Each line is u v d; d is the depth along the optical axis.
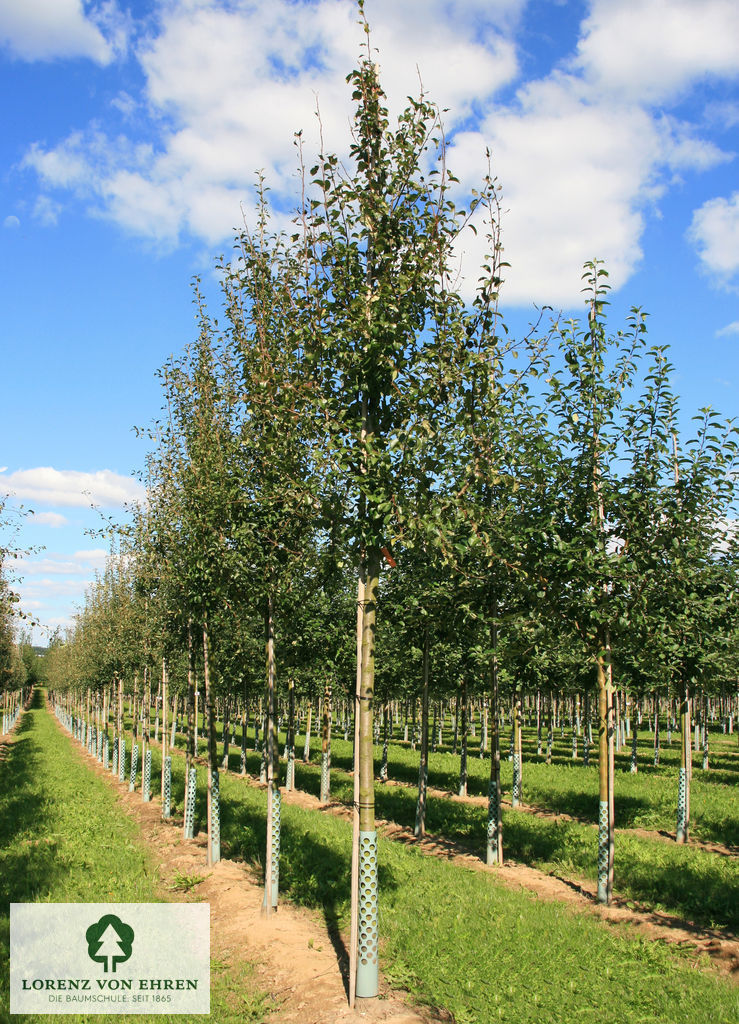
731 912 9.85
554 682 19.69
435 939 8.48
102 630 28.25
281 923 9.38
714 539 11.69
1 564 16.20
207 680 13.43
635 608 10.39
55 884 11.19
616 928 9.23
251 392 10.32
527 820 17.03
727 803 19.20
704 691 17.05
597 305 10.83
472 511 8.52
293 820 16.34
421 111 8.11
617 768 28.31
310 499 8.37
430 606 13.02
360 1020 6.46
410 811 18.72
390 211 8.10
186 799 15.27
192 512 13.05
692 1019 6.54
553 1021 6.54
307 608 11.62
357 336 7.88
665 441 10.42
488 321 9.77
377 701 24.58
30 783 23.41
